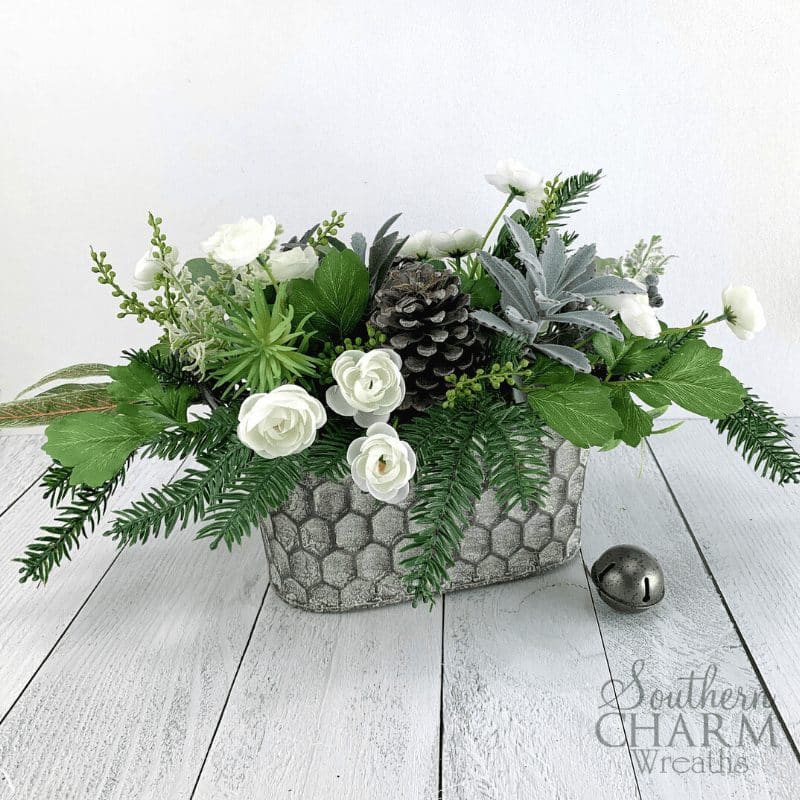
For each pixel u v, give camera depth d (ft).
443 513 2.25
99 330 4.25
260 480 2.29
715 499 3.42
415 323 2.27
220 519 2.24
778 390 4.16
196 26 3.63
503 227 2.85
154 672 2.59
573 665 2.53
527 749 2.25
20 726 2.41
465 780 2.17
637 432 2.50
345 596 2.77
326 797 2.14
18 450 4.23
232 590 2.98
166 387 2.51
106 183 3.91
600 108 3.69
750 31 3.54
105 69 3.70
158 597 2.96
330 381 2.37
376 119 3.75
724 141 3.71
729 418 2.80
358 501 2.56
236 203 3.92
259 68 3.69
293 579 2.78
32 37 3.65
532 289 2.44
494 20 3.58
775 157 3.73
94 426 2.34
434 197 3.88
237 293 2.46
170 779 2.21
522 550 2.87
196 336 2.47
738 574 2.94
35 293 4.16
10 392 4.39
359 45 3.63
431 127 3.75
